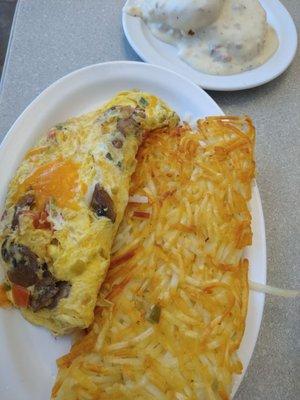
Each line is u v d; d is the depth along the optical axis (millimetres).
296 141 352
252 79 360
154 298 239
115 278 246
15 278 237
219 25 368
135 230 261
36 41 371
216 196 270
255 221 282
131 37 364
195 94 328
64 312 229
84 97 323
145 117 290
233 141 293
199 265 254
